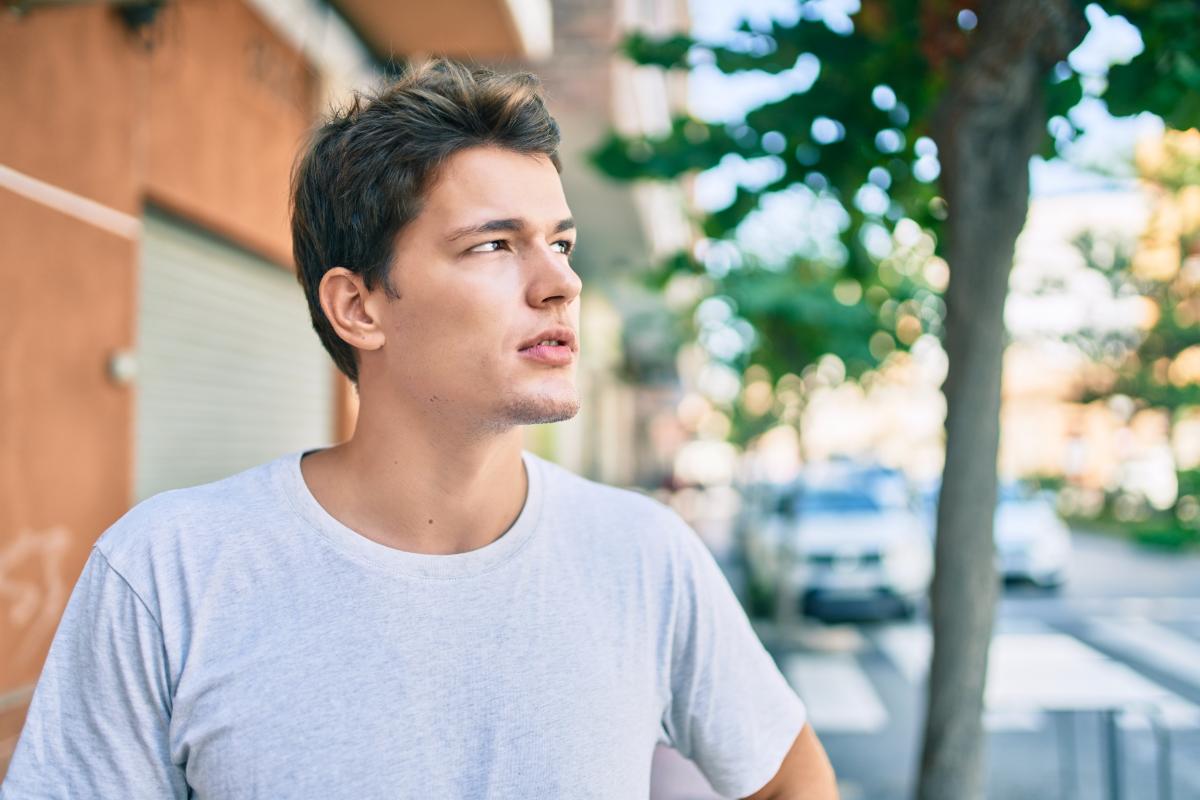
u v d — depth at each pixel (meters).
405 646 1.01
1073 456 30.14
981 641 2.77
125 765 0.99
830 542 9.71
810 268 11.03
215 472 4.77
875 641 9.07
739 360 14.45
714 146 3.33
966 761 2.76
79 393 3.38
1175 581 13.13
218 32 4.55
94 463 3.46
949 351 2.80
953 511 2.78
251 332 5.24
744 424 18.39
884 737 5.98
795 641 9.09
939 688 2.79
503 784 1.00
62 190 3.31
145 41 3.78
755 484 15.05
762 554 10.91
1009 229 2.71
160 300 4.23
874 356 12.25
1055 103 2.79
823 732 6.10
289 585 1.02
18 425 3.06
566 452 17.23
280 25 5.24
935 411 20.48
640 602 1.12
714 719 1.18
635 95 8.26
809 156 3.32
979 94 2.65
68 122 3.35
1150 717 4.10
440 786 0.99
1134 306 19.80
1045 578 12.07
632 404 36.41
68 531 3.30
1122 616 10.10
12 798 0.98
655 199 11.71
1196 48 2.47
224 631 1.00
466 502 1.07
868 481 11.40
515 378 1.03
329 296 1.09
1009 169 2.69
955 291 2.77
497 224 1.02
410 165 1.03
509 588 1.05
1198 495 19.28
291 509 1.05
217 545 1.03
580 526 1.13
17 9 3.06
